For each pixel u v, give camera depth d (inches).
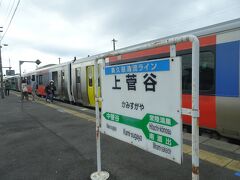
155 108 120.3
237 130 217.5
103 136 261.7
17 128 327.3
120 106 146.9
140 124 131.9
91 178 159.2
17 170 179.8
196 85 97.2
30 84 1086.4
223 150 202.2
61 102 681.0
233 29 216.2
